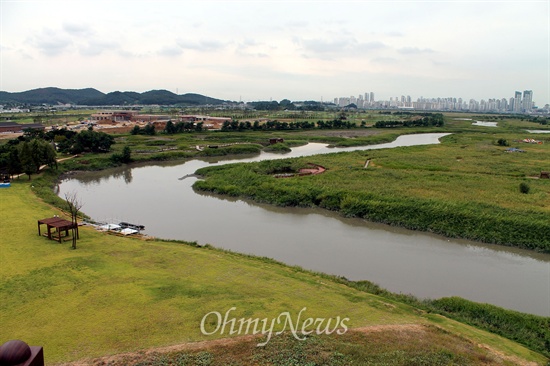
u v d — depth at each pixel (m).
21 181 71.12
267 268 34.00
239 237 47.88
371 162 95.94
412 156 103.81
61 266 32.00
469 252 43.88
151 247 38.25
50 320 23.86
